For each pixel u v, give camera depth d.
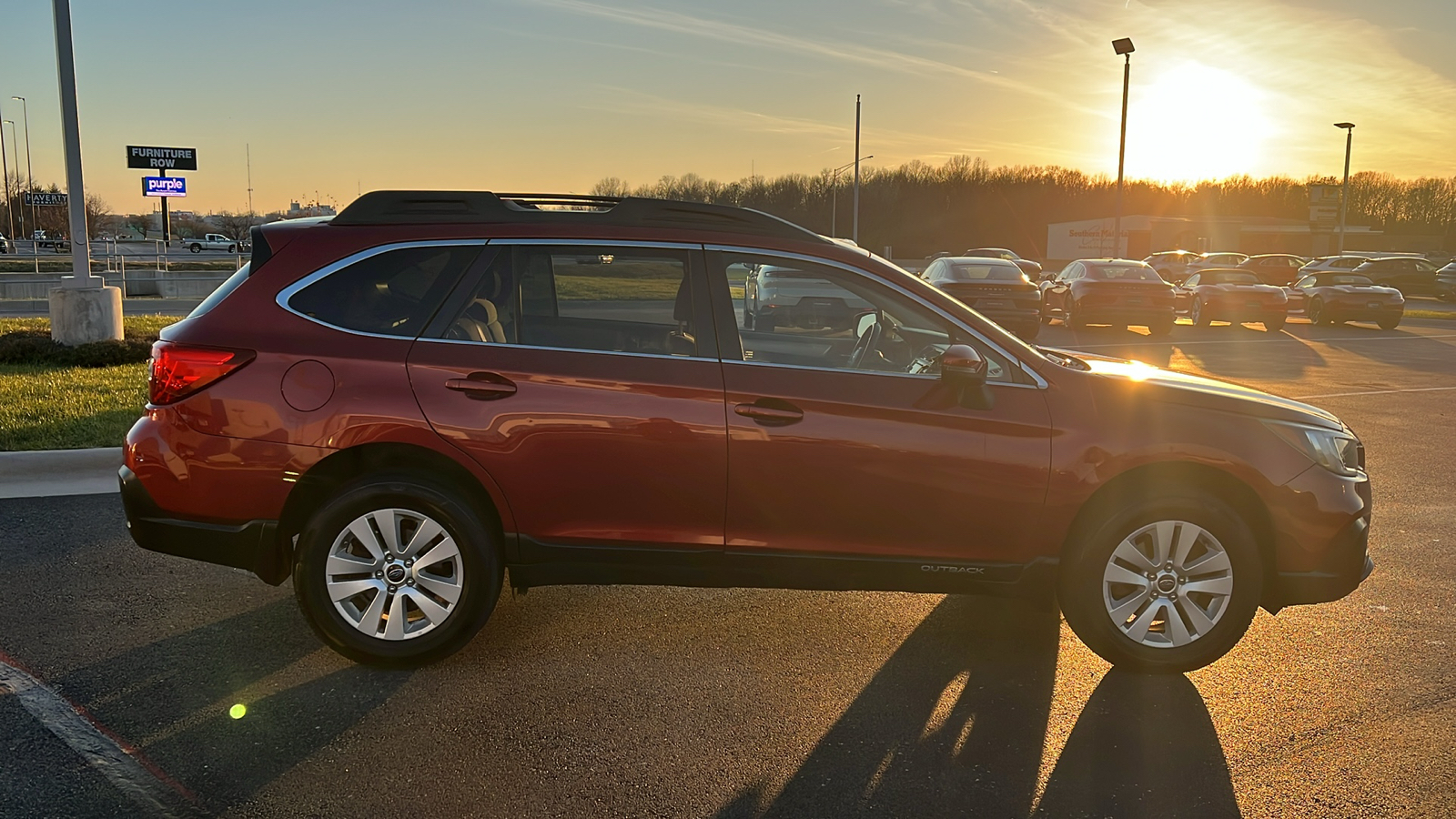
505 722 3.43
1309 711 3.61
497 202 3.98
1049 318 23.05
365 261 3.85
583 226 3.93
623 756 3.21
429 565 3.76
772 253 3.94
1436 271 33.94
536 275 3.89
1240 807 2.96
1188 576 3.85
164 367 3.75
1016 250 86.69
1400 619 4.55
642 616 4.46
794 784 3.06
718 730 3.40
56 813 2.81
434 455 3.76
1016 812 2.92
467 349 3.77
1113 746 3.33
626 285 3.88
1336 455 3.95
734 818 2.87
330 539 3.70
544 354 3.78
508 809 2.89
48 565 4.94
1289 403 4.12
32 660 3.85
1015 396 3.83
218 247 63.00
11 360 10.91
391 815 2.84
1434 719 3.55
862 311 3.96
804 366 3.88
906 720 3.50
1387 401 11.18
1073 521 3.85
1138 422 3.81
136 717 3.40
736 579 3.88
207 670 3.79
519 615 4.45
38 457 6.53
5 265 38.50
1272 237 77.69
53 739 3.24
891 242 85.12
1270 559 3.92
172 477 3.71
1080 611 3.86
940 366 3.81
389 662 3.80
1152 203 90.94
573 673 3.84
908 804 2.95
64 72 11.33
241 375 3.71
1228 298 21.30
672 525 3.80
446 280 3.84
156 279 27.75
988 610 4.62
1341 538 3.86
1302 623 4.49
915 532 3.83
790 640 4.22
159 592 4.60
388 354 3.74
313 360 3.71
